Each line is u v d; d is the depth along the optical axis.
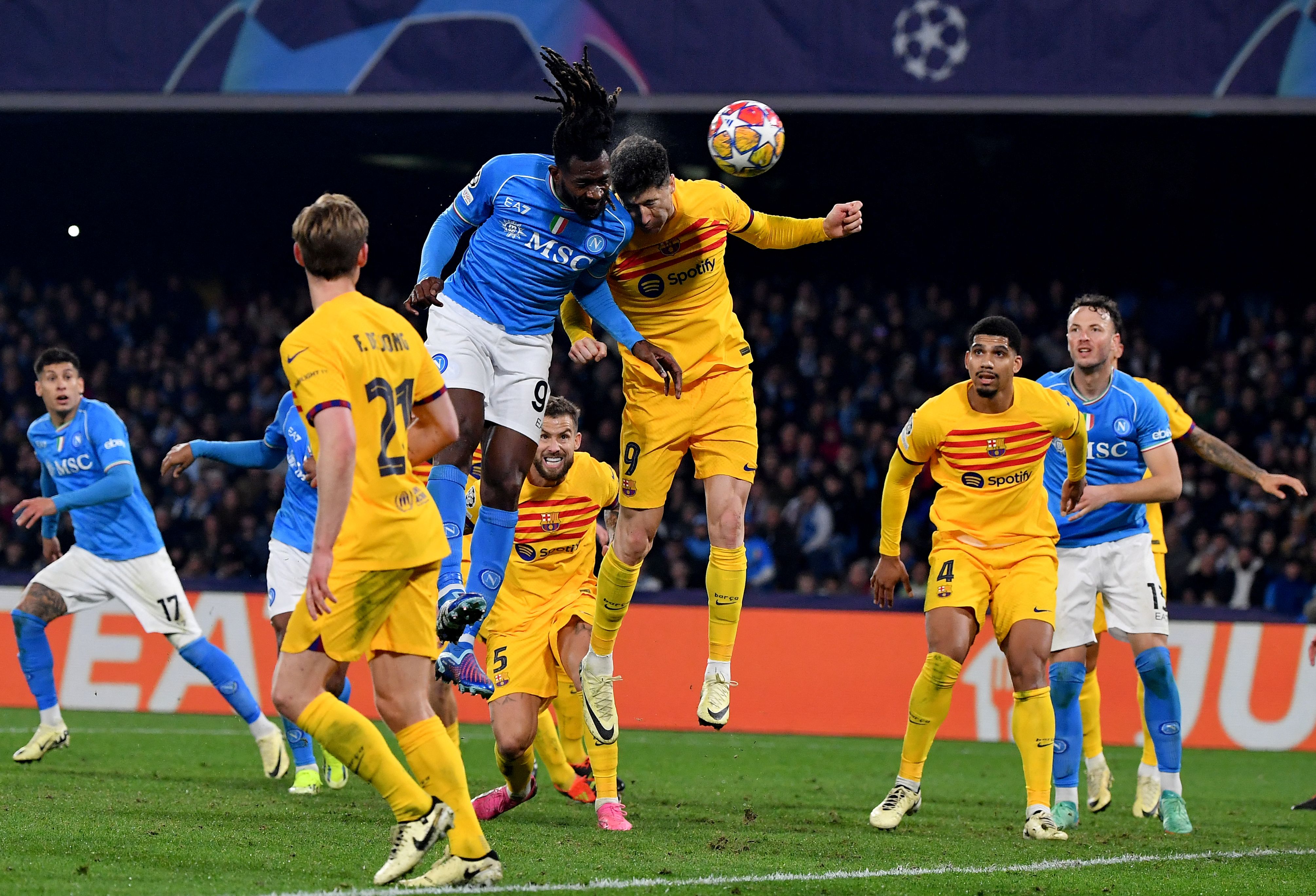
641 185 19.50
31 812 19.78
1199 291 66.31
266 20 45.69
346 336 13.64
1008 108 44.19
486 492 18.42
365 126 62.06
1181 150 62.22
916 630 38.72
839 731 38.56
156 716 38.41
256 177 70.25
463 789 14.28
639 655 39.38
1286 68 42.44
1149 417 23.31
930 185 67.44
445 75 45.16
